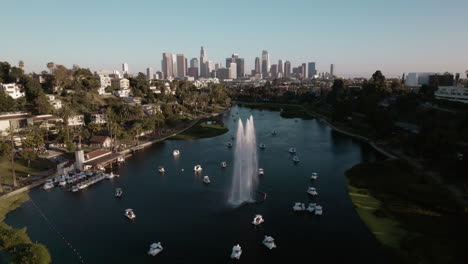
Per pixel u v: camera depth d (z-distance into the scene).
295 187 118.75
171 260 74.88
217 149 182.00
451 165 121.75
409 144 155.25
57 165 133.50
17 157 140.38
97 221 93.94
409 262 69.56
